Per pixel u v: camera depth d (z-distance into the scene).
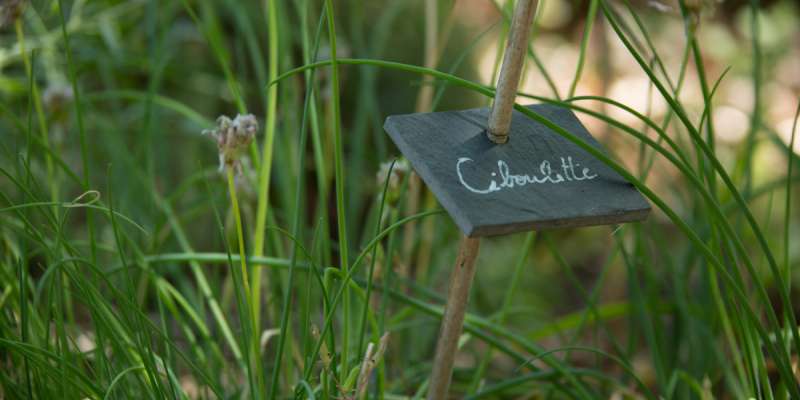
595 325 0.93
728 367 0.88
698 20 0.74
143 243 0.98
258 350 0.73
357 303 0.91
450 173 0.66
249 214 0.89
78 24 1.04
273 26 0.77
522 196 0.66
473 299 1.04
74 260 0.72
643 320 0.89
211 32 0.99
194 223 1.20
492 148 0.68
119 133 1.08
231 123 0.69
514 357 0.83
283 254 0.94
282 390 0.88
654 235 0.94
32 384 0.79
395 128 0.68
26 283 0.77
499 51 0.84
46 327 0.74
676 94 0.77
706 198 0.69
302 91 1.10
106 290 0.93
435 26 0.93
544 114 0.70
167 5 1.07
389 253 0.79
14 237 0.90
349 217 1.06
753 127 0.90
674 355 0.93
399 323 0.94
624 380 0.92
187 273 1.15
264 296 0.97
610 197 0.67
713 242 0.77
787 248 0.78
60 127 0.88
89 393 0.74
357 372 0.69
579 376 0.89
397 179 0.78
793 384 0.71
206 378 0.75
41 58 1.09
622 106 0.71
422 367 0.91
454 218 0.65
